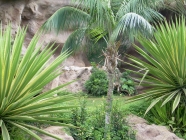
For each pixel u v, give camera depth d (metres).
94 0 5.82
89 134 6.45
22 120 5.27
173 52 7.48
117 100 7.52
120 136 6.64
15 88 5.09
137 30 5.63
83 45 7.62
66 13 6.33
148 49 7.84
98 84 10.77
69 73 11.19
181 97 7.87
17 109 5.05
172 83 7.76
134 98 7.92
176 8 10.45
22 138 5.45
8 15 10.21
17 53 4.99
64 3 11.78
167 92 7.90
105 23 6.20
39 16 11.44
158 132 6.79
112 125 6.76
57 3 11.67
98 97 10.48
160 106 7.74
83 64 12.50
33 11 11.09
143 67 8.62
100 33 7.03
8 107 4.95
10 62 5.15
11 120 5.21
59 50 11.94
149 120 7.85
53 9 11.69
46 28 6.34
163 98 7.89
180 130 7.62
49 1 11.48
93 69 11.25
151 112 8.08
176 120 7.74
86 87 10.91
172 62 7.48
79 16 6.42
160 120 7.84
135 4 6.23
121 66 12.91
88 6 5.93
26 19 11.21
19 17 10.45
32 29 11.27
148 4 6.38
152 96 7.96
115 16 6.42
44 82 5.35
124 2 6.43
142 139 6.64
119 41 6.42
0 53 5.15
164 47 7.53
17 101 4.90
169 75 7.71
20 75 5.00
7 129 5.26
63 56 5.67
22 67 5.25
